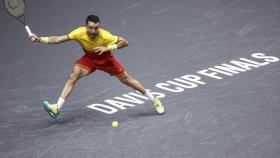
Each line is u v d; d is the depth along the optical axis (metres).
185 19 44.22
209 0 46.34
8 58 40.84
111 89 36.72
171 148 30.69
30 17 45.38
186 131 32.12
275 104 34.09
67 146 31.39
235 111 33.66
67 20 44.88
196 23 43.59
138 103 35.19
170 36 42.34
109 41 31.91
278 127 32.00
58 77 38.50
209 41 41.34
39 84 37.78
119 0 47.12
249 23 43.12
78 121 33.66
